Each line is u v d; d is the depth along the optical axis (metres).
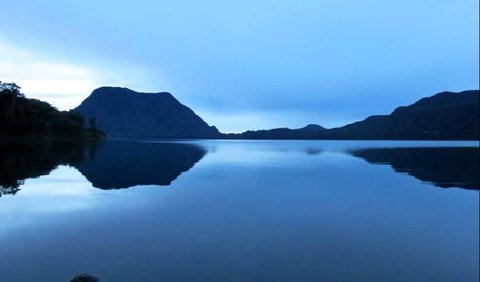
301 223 17.44
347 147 128.50
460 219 19.55
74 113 175.62
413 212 21.00
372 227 17.30
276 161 56.31
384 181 33.66
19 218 16.89
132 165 45.19
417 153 83.00
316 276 11.42
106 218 17.25
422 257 13.80
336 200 23.55
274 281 10.92
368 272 12.02
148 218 17.45
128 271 11.23
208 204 21.12
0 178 29.50
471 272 12.80
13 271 11.02
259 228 16.25
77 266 11.46
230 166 46.72
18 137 108.38
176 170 40.16
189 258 12.38
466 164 53.03
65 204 20.14
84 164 44.47
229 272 11.39
